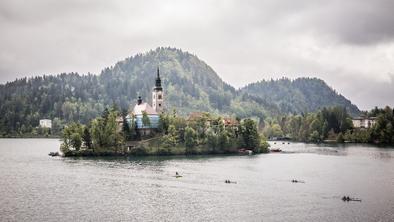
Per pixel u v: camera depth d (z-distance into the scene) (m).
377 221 110.62
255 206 123.81
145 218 111.75
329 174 180.50
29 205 123.00
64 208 120.19
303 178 169.50
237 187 150.00
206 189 146.25
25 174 175.75
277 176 174.12
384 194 140.25
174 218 112.00
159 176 172.00
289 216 114.19
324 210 120.00
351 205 125.50
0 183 154.88
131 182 158.25
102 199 130.88
